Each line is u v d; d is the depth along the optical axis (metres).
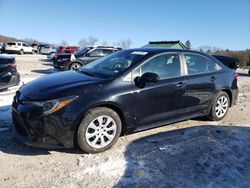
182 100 5.02
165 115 4.83
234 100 6.16
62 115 3.77
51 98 3.81
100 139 4.11
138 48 5.29
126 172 3.63
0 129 4.82
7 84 7.59
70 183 3.35
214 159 4.11
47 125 3.74
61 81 4.31
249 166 3.97
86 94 3.95
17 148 4.16
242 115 6.46
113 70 4.55
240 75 17.36
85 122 3.92
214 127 5.47
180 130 5.20
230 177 3.65
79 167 3.71
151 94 4.52
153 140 4.67
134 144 4.48
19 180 3.36
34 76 12.08
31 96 3.96
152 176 3.56
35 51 43.19
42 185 3.28
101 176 3.52
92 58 14.02
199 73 5.35
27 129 3.80
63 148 4.21
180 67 5.05
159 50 4.92
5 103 6.49
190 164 3.92
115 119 4.19
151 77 4.29
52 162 3.81
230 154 4.30
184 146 4.49
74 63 13.70
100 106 4.08
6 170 3.56
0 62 7.45
